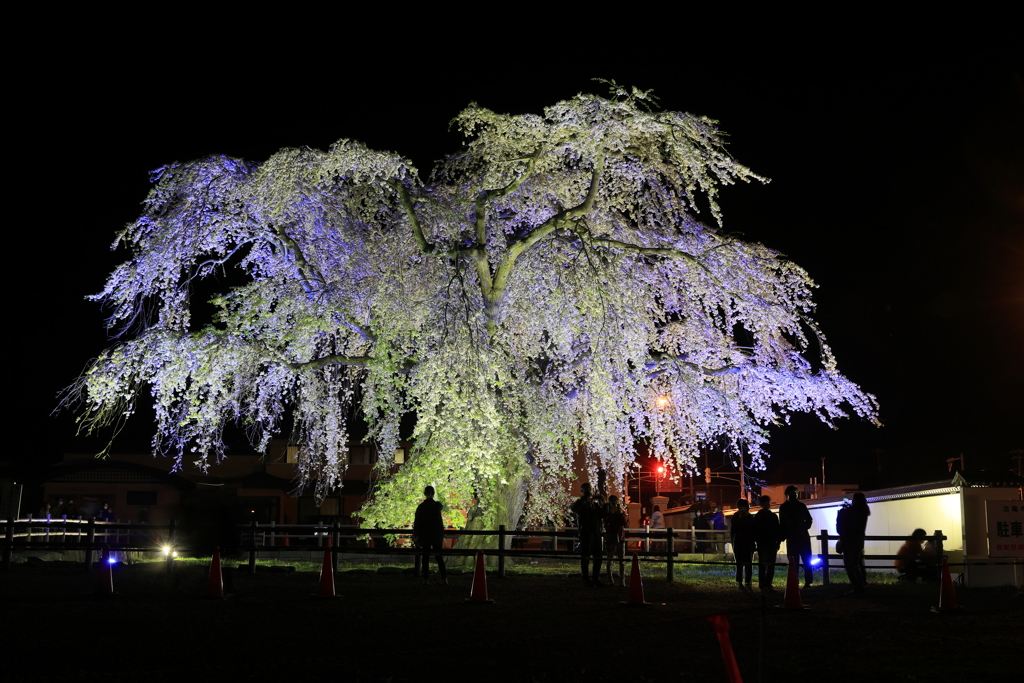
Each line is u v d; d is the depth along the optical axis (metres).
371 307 18.36
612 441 19.23
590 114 17.80
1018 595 15.34
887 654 9.27
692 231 19.34
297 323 17.22
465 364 16.39
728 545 28.97
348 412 20.47
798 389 19.11
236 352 16.75
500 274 19.22
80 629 9.91
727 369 19.64
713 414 19.47
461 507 19.75
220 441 18.09
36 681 7.57
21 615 10.77
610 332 17.58
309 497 41.44
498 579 16.44
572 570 19.19
